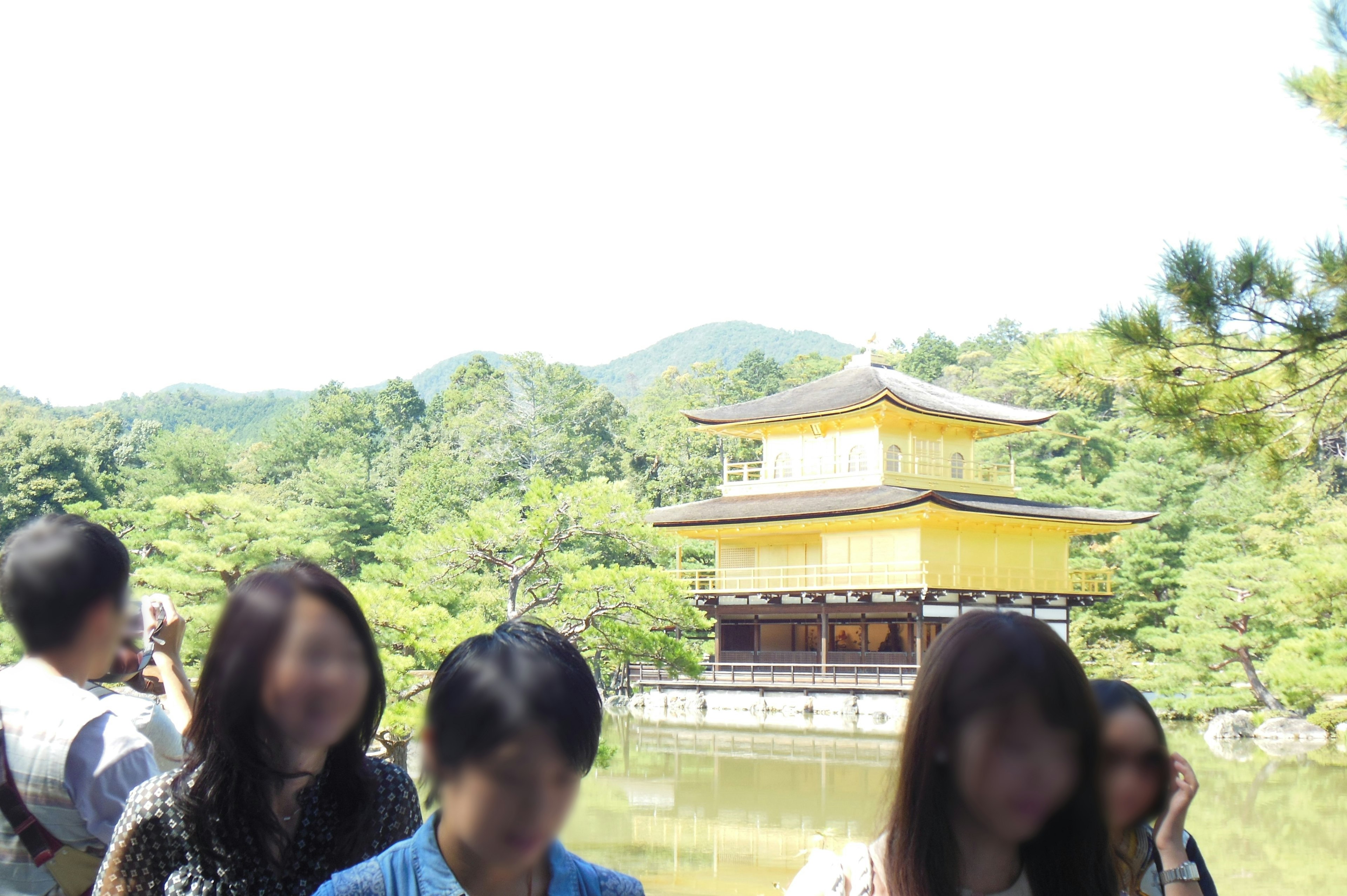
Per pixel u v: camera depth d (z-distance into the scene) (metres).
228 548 33.41
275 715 3.31
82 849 3.88
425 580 25.36
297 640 3.29
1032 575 55.72
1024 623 3.03
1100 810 3.06
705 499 97.62
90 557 4.02
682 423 103.88
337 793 3.58
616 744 40.34
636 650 23.56
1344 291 11.32
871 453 57.00
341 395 140.50
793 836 23.98
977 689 2.91
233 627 3.33
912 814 3.09
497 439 109.12
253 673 3.30
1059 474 82.06
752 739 42.28
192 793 3.37
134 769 3.92
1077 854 3.12
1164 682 44.53
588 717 2.59
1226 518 58.72
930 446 58.78
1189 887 4.20
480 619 21.70
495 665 2.54
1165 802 3.92
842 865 3.29
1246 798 28.31
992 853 3.15
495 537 25.09
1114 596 56.53
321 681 3.30
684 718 50.69
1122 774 3.83
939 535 52.75
